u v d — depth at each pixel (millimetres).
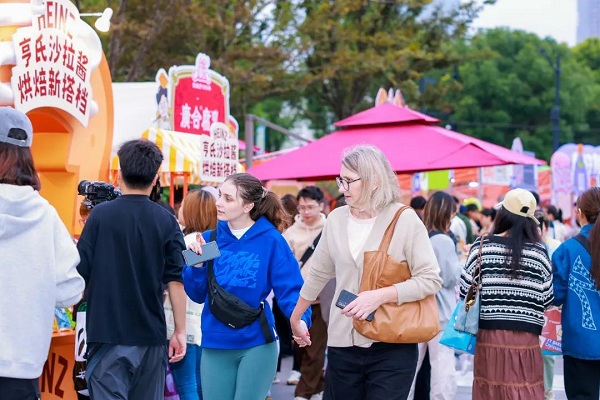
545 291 6781
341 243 5805
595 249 7199
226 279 6070
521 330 6707
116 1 23422
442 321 8500
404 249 5688
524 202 6758
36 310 4699
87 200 6609
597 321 7227
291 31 27875
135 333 5648
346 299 5555
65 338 6992
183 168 12164
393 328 5527
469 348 6828
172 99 14430
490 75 60812
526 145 61531
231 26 25281
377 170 5730
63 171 9484
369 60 30531
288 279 6109
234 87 28000
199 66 15133
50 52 8539
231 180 6148
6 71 8070
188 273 6180
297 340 6137
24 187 4738
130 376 5727
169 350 7457
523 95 61719
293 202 11047
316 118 46938
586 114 67688
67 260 4844
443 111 37969
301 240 10508
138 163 5758
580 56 79688
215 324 6090
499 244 6797
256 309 6051
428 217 8742
